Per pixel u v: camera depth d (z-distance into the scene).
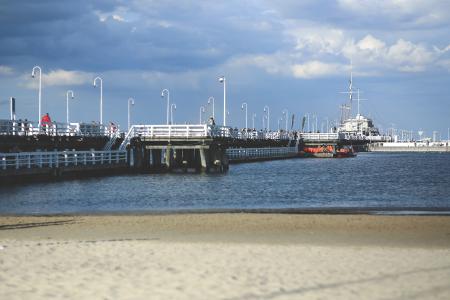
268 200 38.47
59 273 14.91
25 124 57.66
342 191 45.66
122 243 19.41
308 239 20.66
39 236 21.23
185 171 68.50
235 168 80.75
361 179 59.75
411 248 18.78
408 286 13.91
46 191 41.44
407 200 38.56
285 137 139.12
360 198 40.09
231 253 17.58
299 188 48.19
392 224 24.11
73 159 55.66
